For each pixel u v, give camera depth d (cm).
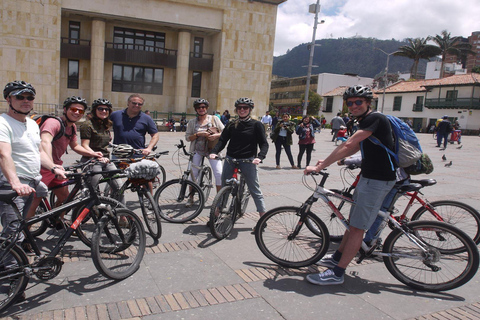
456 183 894
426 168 399
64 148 428
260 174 959
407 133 351
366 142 336
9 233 308
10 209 315
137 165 426
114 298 317
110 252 383
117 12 2802
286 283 357
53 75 2750
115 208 363
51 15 2686
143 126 544
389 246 364
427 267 365
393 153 331
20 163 333
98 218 390
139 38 3067
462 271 369
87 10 2733
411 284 355
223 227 469
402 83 5094
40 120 406
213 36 3241
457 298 339
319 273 364
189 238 468
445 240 379
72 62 2927
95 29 2827
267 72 3269
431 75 6819
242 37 3155
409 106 4694
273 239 402
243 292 336
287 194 734
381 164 332
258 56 3222
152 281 350
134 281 349
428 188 823
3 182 324
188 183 543
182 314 296
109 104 501
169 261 397
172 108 3244
